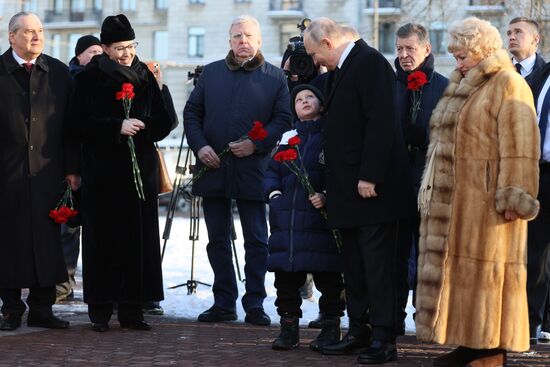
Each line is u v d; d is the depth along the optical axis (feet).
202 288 32.48
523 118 19.10
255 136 25.44
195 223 31.14
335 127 21.01
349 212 20.74
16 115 24.57
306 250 21.80
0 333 24.08
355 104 20.88
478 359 19.69
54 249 24.85
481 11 81.51
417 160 24.30
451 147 19.67
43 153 24.75
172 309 28.76
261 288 26.91
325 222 21.91
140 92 24.94
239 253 46.52
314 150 22.43
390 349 20.75
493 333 19.16
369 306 20.99
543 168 24.09
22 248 24.48
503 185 18.99
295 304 22.38
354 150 20.81
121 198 24.54
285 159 21.62
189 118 27.66
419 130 23.95
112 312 25.66
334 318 22.18
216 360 20.70
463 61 19.89
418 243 21.79
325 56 21.36
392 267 20.86
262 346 22.63
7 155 24.61
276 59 154.40
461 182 19.56
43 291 24.90
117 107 24.68
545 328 25.35
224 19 158.71
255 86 27.22
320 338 22.12
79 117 24.47
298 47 27.45
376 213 20.62
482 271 19.26
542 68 24.75
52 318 25.05
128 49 24.88
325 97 22.12
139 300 24.53
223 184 26.99
